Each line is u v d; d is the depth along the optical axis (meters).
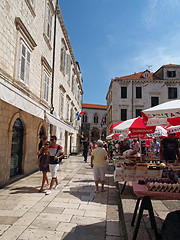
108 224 3.90
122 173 4.63
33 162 10.00
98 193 6.10
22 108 6.07
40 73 10.57
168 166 4.50
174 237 2.47
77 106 28.91
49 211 4.45
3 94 4.76
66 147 18.94
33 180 7.81
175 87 31.25
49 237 3.29
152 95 31.69
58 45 14.68
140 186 3.47
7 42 6.61
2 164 6.70
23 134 8.90
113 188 6.82
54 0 13.23
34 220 3.94
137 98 31.81
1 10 6.14
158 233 3.08
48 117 9.36
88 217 4.21
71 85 21.98
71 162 14.66
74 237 3.33
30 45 8.79
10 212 4.31
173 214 2.74
